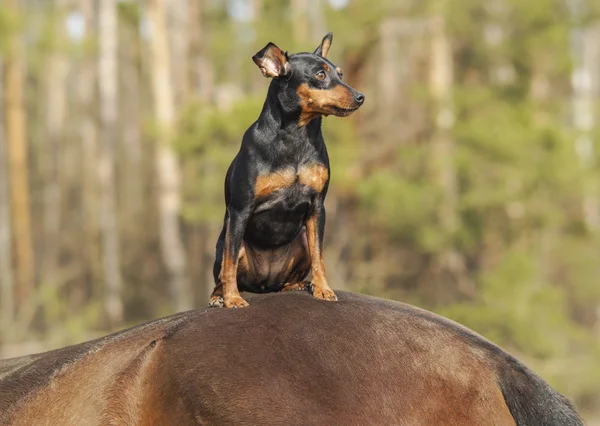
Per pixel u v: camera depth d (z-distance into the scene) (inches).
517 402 127.6
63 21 1380.4
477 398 127.2
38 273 1536.7
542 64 1004.6
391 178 876.6
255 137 152.1
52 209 1553.9
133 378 133.6
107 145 1286.9
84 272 1423.5
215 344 132.7
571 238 964.6
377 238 1001.5
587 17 988.6
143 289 1347.2
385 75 1198.9
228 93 1163.3
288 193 150.9
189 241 1316.4
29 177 1688.0
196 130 857.5
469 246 919.0
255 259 159.6
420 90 970.1
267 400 125.9
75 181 1787.6
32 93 1727.4
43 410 135.3
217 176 872.9
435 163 913.5
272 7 1008.9
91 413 133.0
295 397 125.9
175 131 890.1
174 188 1029.2
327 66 157.1
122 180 1696.6
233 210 151.4
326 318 135.3
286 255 160.4
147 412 131.9
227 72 1207.6
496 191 894.4
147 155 1640.0
